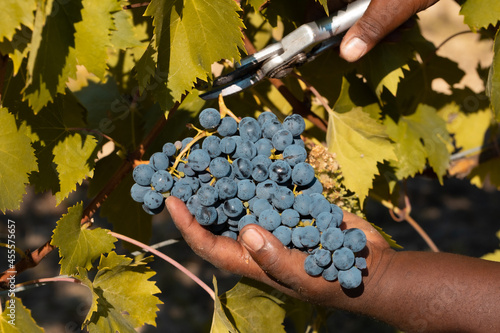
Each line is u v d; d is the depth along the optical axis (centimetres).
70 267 69
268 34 88
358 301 69
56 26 62
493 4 74
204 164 64
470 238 271
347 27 73
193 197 65
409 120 89
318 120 84
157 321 227
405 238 273
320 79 87
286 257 64
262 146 65
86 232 71
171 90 69
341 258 61
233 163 64
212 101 82
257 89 86
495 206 297
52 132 71
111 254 70
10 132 66
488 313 67
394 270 69
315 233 62
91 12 63
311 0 78
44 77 62
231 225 67
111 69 85
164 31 67
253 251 63
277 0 79
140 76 69
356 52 73
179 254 264
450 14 316
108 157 85
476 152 104
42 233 256
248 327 75
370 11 72
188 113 81
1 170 66
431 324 68
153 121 84
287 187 66
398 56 79
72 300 233
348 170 79
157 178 64
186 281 251
